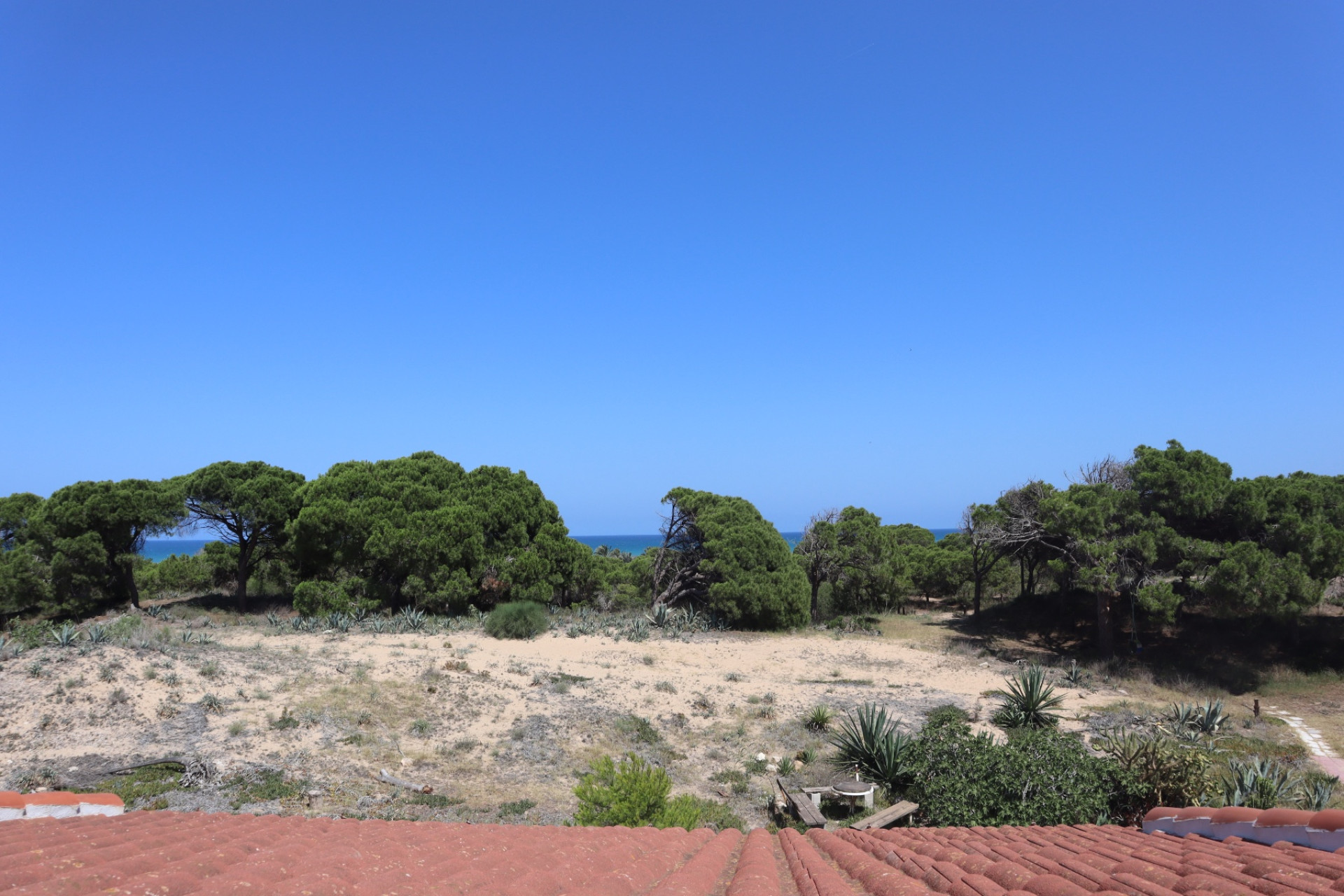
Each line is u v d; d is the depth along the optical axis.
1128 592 27.33
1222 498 25.73
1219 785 13.16
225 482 32.91
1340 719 20.61
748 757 17.22
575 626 30.52
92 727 15.28
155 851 4.59
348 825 7.00
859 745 15.23
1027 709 18.78
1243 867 4.36
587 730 18.23
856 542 39.12
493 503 34.72
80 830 5.61
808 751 17.02
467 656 24.62
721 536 34.84
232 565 36.78
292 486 34.84
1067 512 27.53
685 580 37.25
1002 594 43.22
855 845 7.11
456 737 17.33
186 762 14.28
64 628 20.17
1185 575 26.34
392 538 31.88
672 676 23.92
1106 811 11.97
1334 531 23.39
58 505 31.83
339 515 32.06
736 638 31.31
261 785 13.82
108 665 17.94
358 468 35.53
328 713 17.69
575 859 5.04
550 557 35.28
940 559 43.44
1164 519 26.61
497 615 29.16
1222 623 28.67
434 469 35.84
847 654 28.73
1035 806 11.73
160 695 17.12
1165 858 4.88
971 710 20.77
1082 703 21.83
